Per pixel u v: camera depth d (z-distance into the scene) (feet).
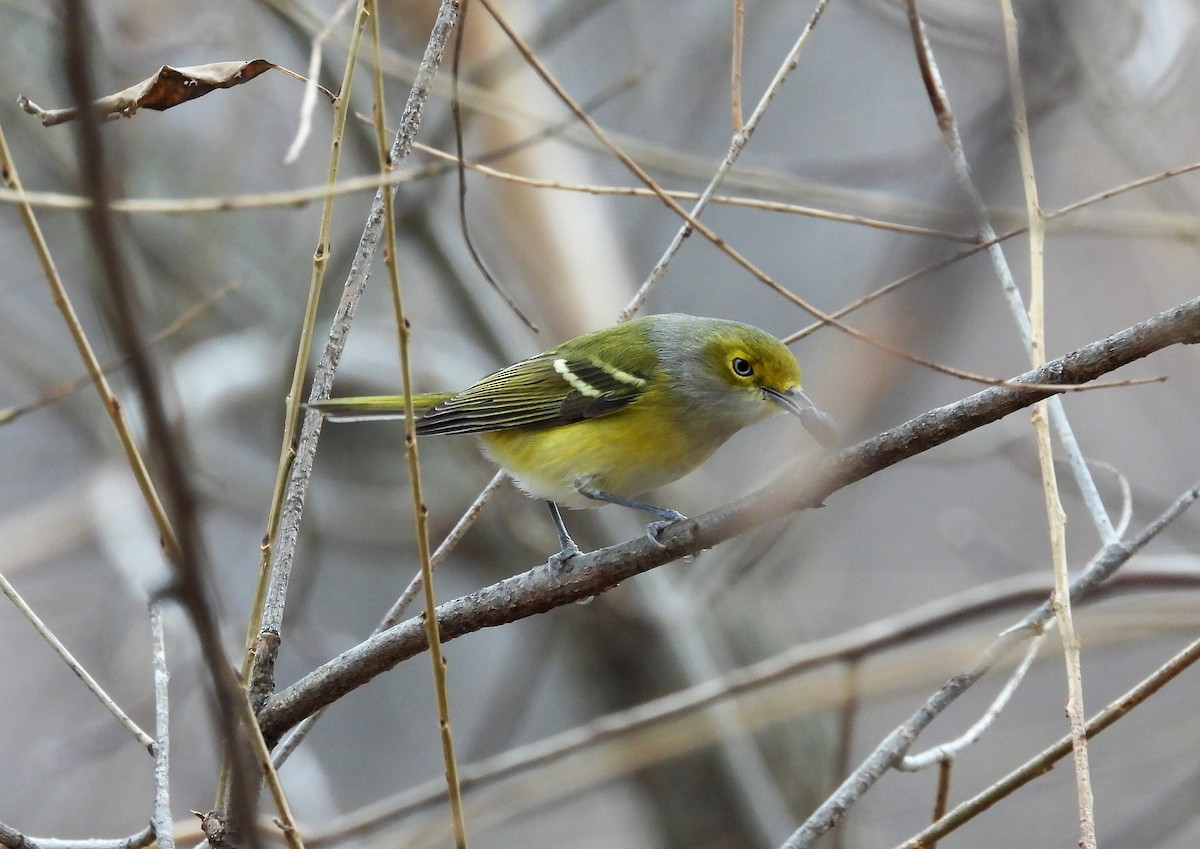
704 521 20.10
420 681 53.06
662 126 51.70
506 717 47.70
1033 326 19.36
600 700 44.88
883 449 18.71
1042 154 39.55
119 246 12.92
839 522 50.52
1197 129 38.29
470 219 49.75
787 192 35.53
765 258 55.98
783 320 54.65
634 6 53.36
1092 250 48.08
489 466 48.01
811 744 45.21
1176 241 36.70
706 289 55.52
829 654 30.12
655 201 55.21
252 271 50.08
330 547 51.55
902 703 49.32
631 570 20.47
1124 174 41.16
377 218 20.92
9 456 57.26
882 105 53.72
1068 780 44.37
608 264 48.32
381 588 52.75
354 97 43.73
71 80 12.37
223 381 45.75
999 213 34.06
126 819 45.65
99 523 42.45
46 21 42.88
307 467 20.67
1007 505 53.36
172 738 45.73
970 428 18.17
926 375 44.42
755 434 49.78
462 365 49.67
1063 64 36.01
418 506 16.14
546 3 52.85
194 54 46.68
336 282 46.37
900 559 53.36
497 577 49.52
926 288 38.88
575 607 44.50
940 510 54.34
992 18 37.50
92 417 47.60
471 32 44.06
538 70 21.15
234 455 50.39
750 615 46.75
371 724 52.16
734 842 42.45
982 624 38.27
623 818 49.24
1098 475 41.42
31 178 50.39
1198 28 38.22
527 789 36.65
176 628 38.06
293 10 37.76
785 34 55.88
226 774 18.61
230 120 49.14
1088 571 20.88
